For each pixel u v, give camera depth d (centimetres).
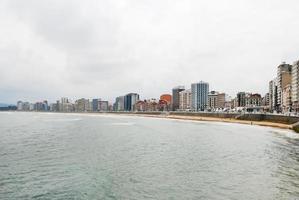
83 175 3181
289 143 5900
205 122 14925
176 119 19562
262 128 10088
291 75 18575
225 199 2439
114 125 11988
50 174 3209
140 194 2572
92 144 5731
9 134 7581
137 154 4566
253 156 4394
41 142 5944
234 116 15938
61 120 16400
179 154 4578
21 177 3081
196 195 2541
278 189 2694
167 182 2936
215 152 4784
